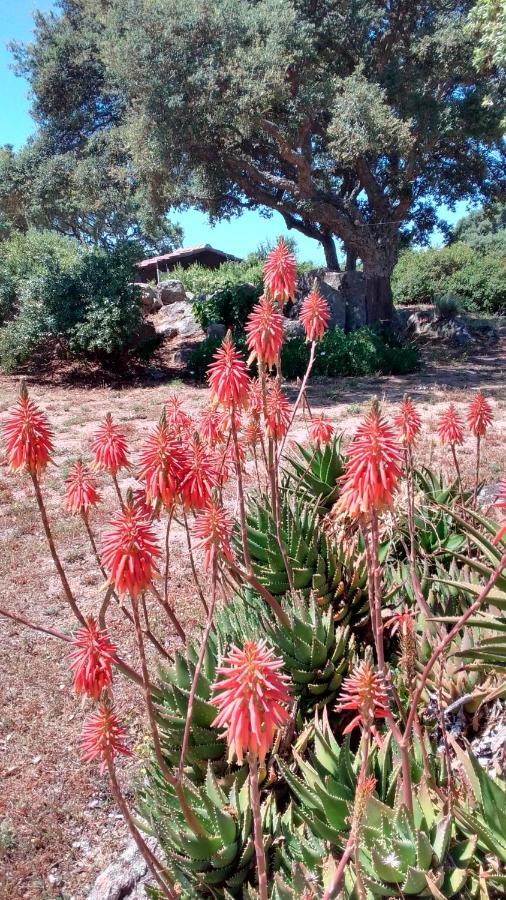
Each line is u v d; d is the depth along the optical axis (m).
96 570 7.96
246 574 3.66
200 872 3.03
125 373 22.23
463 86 24.27
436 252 36.66
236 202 27.53
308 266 33.09
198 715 3.46
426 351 26.92
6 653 6.22
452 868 2.75
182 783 2.91
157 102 19.27
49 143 33.94
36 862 4.12
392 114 21.22
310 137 23.77
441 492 5.66
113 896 3.69
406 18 23.09
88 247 24.55
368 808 2.73
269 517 4.50
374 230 26.86
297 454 7.29
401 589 4.59
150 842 4.03
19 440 2.99
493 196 28.00
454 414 5.23
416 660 3.62
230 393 3.13
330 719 4.04
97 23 29.78
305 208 24.20
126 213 31.56
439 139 23.61
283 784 3.53
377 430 2.50
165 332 26.09
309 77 20.45
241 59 18.75
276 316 3.44
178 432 4.40
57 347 22.36
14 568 8.04
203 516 2.88
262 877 2.20
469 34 19.31
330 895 2.10
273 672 2.11
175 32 19.03
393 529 5.07
